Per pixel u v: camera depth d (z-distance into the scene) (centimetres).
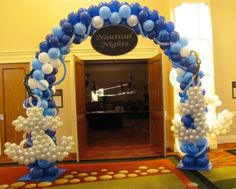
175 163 577
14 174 535
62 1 727
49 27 726
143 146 780
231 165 540
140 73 1390
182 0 659
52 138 498
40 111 475
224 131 507
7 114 731
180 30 658
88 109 1327
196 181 457
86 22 493
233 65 768
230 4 768
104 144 834
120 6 493
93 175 510
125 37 509
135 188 435
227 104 765
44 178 495
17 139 727
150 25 495
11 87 731
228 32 766
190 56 510
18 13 725
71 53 725
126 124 1261
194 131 500
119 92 1385
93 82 1378
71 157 662
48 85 500
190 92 497
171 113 701
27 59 725
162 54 671
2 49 725
